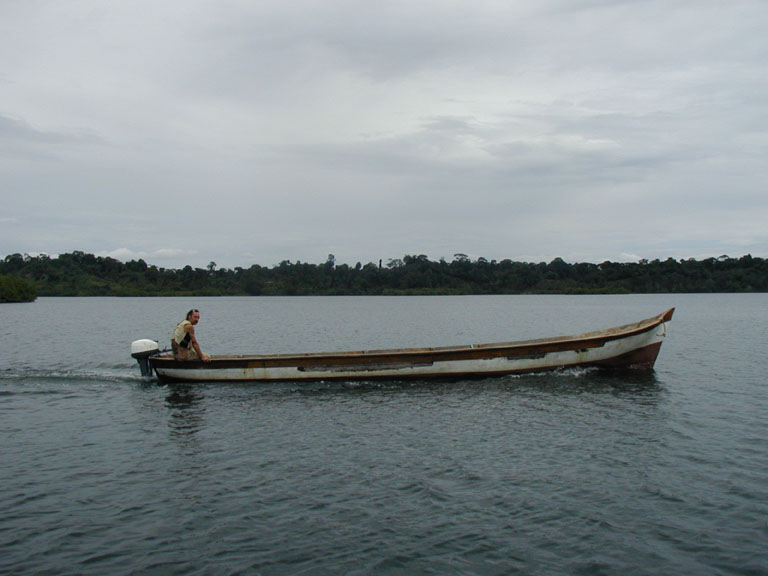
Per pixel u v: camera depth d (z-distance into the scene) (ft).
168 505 32.19
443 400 56.95
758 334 131.75
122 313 277.85
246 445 42.73
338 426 47.73
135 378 69.82
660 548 27.63
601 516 30.76
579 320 211.00
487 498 32.99
